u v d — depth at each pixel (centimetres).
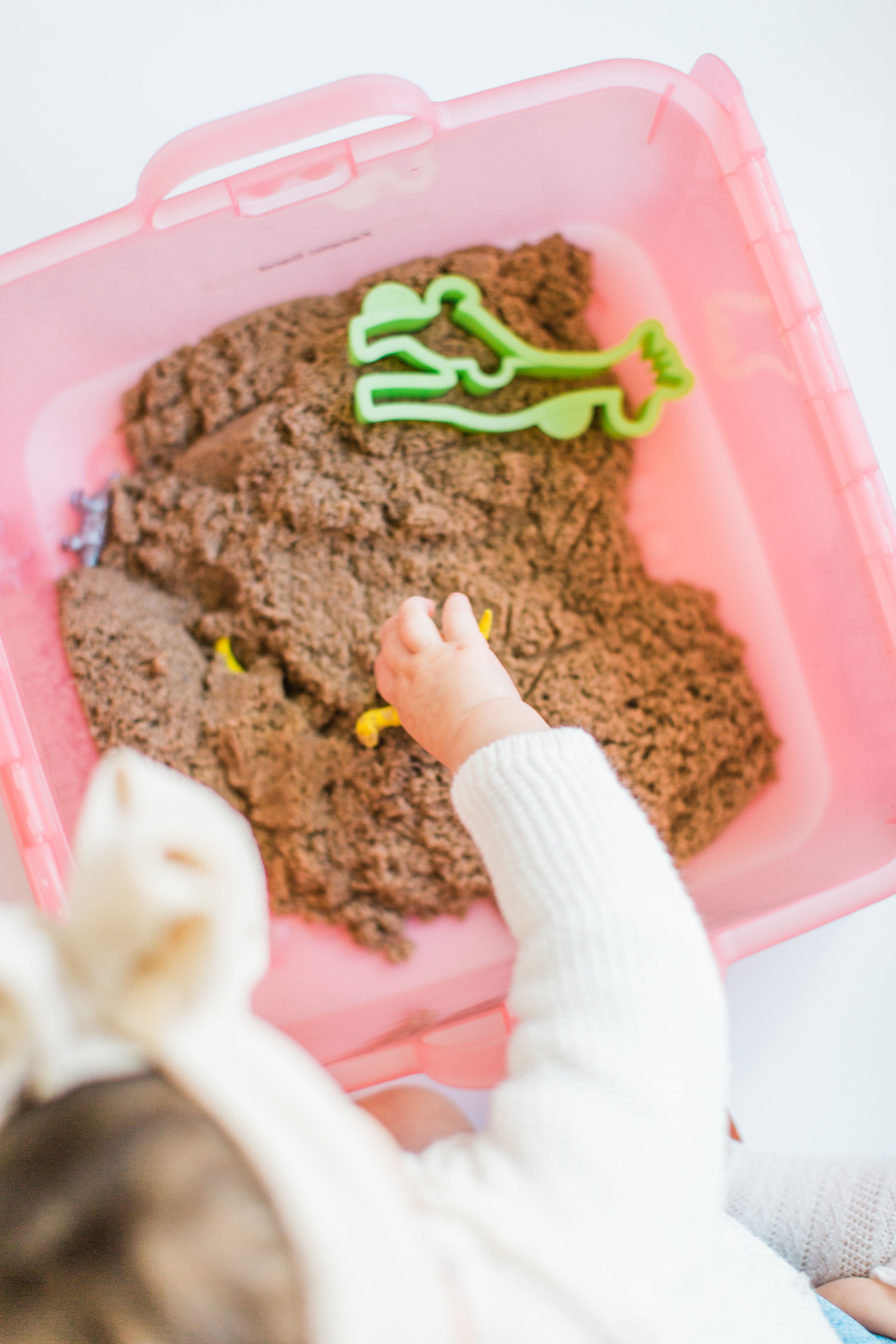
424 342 88
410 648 69
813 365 74
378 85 68
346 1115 25
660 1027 42
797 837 86
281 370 87
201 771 83
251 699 84
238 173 77
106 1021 22
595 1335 33
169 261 81
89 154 92
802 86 94
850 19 94
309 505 84
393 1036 71
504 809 50
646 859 47
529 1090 40
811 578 83
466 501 86
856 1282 69
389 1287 23
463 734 62
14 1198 22
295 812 82
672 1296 36
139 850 22
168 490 87
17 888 82
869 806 80
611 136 80
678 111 76
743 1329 43
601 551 88
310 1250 22
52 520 90
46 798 68
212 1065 23
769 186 75
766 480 87
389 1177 25
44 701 79
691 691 86
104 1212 22
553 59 93
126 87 92
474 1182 36
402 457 86
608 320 93
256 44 92
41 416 90
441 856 83
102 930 22
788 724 89
